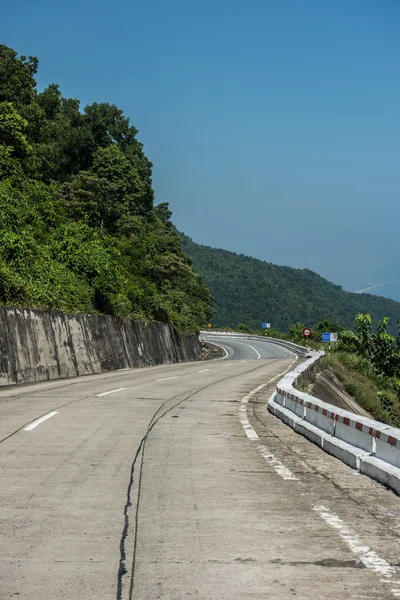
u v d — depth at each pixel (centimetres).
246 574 478
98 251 4078
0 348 2392
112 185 6412
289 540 563
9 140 4950
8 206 3650
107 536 570
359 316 5844
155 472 855
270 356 7094
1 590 441
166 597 432
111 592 439
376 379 4909
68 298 3525
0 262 2964
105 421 1361
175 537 570
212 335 10644
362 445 945
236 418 1485
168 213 9881
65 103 7956
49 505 676
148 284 5559
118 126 8106
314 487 782
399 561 511
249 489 766
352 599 431
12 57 6188
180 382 2644
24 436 1141
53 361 2873
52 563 497
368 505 694
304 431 1220
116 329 3966
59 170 6906
